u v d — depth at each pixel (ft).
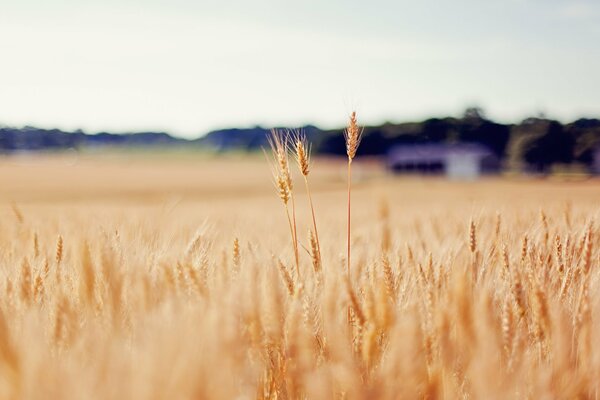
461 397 4.14
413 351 3.92
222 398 3.49
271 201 44.32
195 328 3.66
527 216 6.94
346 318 4.59
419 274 4.84
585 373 4.12
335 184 105.81
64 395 3.39
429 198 37.65
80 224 6.69
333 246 6.07
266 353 4.34
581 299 4.57
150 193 77.00
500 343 4.23
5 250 5.60
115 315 4.21
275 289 4.28
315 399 4.00
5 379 3.57
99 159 259.80
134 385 3.37
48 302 4.62
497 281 4.99
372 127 209.56
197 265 4.77
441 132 199.11
